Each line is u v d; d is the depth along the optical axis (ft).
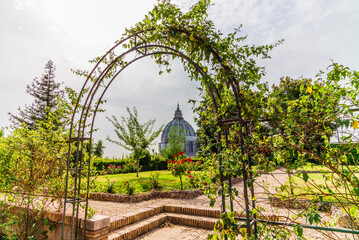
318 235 13.23
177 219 19.79
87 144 16.29
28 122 84.99
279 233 8.94
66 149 15.57
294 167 8.89
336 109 8.30
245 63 9.10
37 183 14.75
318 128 8.85
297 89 42.34
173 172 31.42
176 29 10.10
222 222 8.65
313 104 8.97
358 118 7.49
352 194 7.98
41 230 14.47
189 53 10.85
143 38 12.06
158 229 18.30
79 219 13.05
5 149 14.83
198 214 20.26
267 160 8.78
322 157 8.43
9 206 15.78
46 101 88.99
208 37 9.50
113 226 16.11
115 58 12.82
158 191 29.12
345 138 8.08
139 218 18.67
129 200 25.63
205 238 15.93
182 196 27.43
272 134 9.36
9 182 14.40
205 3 9.80
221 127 9.78
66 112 14.60
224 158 9.19
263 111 8.86
